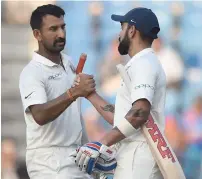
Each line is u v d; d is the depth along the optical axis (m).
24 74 16.72
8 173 34.72
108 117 16.11
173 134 36.19
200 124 36.53
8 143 36.25
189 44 38.41
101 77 37.47
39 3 39.62
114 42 38.12
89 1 38.56
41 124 16.19
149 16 15.32
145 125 14.81
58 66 17.02
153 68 14.92
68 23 38.38
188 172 35.47
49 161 16.80
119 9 38.66
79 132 17.39
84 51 38.12
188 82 37.69
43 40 16.86
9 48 39.00
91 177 17.36
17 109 37.66
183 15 38.91
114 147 15.37
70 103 16.05
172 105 37.03
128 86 14.95
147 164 14.93
